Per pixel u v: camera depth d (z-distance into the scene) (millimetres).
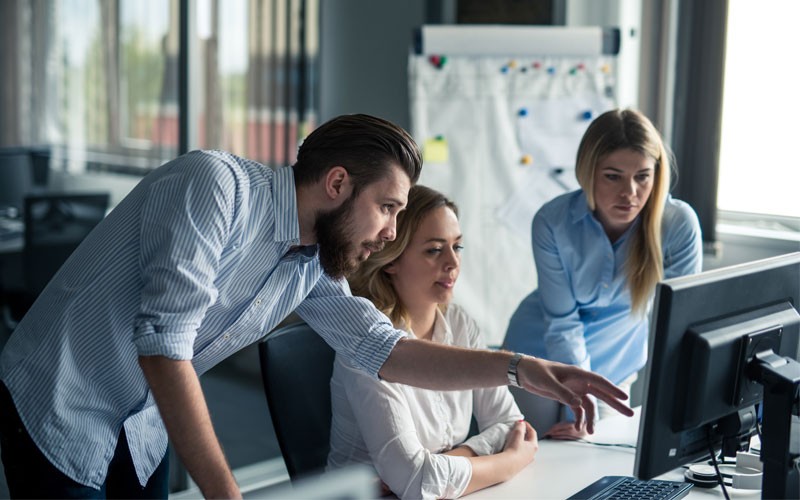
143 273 1338
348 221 1427
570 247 2307
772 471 1387
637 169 2168
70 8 4516
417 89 3414
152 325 1269
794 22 3465
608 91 3512
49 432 1418
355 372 1679
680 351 1300
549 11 3877
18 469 1444
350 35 4445
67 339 1400
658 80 3758
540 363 1520
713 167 3520
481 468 1617
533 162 3475
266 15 4641
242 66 4730
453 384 1574
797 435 1381
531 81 3465
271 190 1435
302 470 1744
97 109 4613
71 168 4387
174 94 4742
